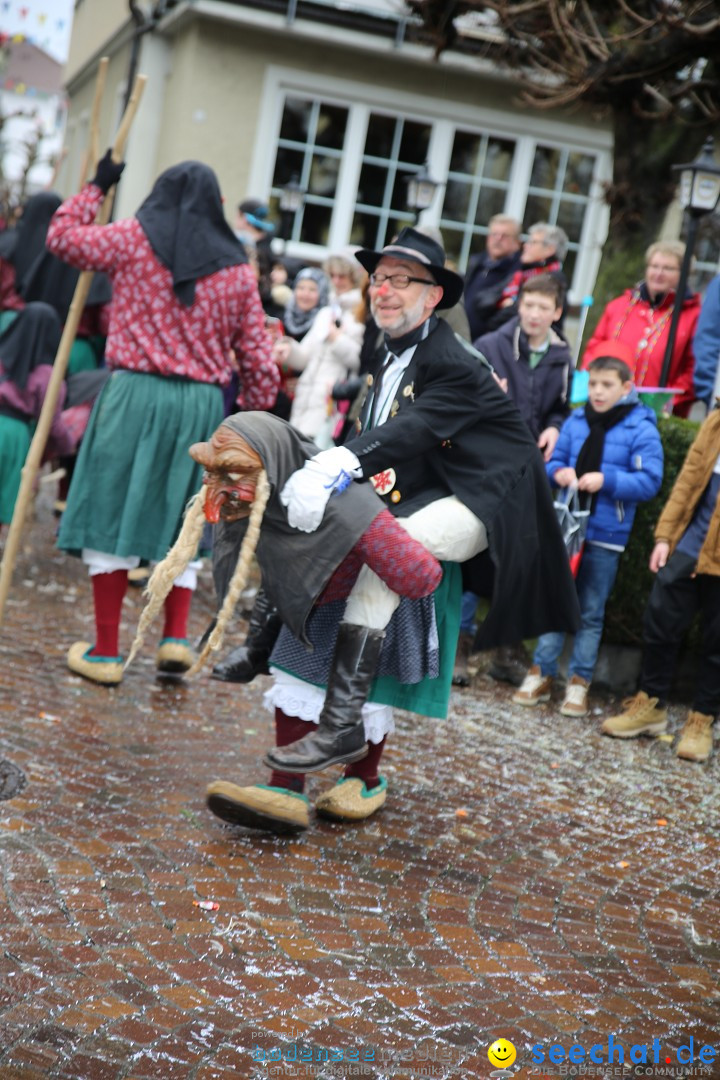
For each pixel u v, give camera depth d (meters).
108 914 3.07
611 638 6.45
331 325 7.17
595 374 5.85
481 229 13.38
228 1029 2.63
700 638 6.59
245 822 3.71
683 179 7.14
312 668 3.80
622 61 7.89
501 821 4.20
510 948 3.21
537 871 3.79
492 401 3.81
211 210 5.05
